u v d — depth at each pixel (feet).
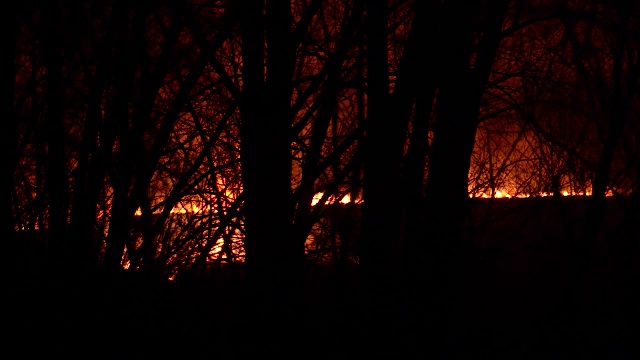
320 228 17.51
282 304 15.85
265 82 15.85
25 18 16.53
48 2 16.43
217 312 16.72
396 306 16.56
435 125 17.31
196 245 17.87
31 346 15.26
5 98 15.83
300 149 17.51
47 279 16.06
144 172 17.25
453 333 17.44
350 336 16.19
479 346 17.38
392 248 16.71
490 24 16.71
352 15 16.38
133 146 16.96
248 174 15.94
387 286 16.57
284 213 15.90
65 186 17.12
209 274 17.80
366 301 16.49
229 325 16.21
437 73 16.38
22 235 17.03
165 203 17.25
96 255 17.37
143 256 17.21
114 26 16.43
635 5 17.76
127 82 16.65
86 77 17.06
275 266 15.84
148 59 16.81
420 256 16.97
